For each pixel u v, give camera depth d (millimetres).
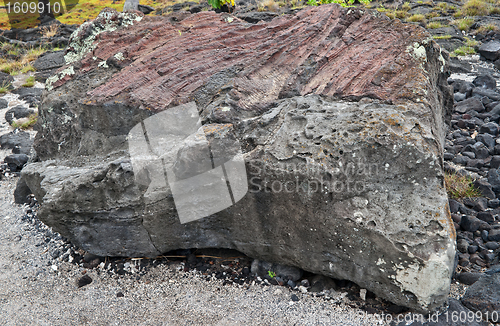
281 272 3254
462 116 5648
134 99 3404
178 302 3115
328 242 2867
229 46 4074
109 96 3488
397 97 3152
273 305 3020
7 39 10523
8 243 3943
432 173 2672
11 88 7664
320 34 4059
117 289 3285
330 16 4270
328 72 3562
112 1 13141
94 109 3496
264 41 4070
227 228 3234
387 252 2635
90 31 4422
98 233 3426
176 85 3543
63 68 4137
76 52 4406
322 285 3119
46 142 4004
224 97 3379
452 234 2588
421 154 2623
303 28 4137
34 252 3791
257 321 2904
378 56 3699
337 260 2908
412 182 2693
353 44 3947
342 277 2971
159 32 4379
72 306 3154
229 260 3467
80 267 3553
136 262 3527
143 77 3676
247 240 3221
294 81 3400
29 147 5594
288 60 3730
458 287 3072
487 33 8500
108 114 3465
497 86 6539
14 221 4285
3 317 3086
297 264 3127
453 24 9141
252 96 3355
